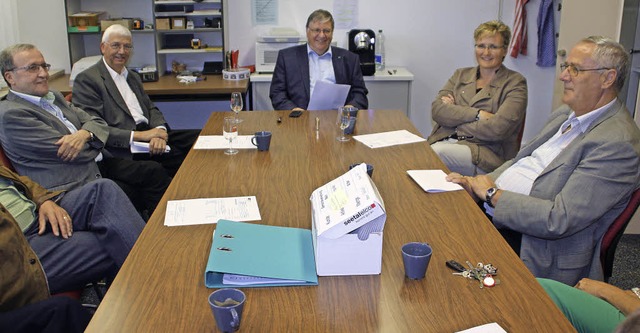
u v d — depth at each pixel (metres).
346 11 4.79
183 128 5.09
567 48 4.38
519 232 2.16
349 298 1.33
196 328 1.21
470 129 3.11
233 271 1.37
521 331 1.20
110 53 3.36
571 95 2.12
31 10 4.54
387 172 2.25
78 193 2.23
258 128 2.98
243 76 4.40
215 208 1.86
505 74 3.20
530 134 5.07
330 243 1.40
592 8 4.28
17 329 1.58
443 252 1.55
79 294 2.13
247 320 1.24
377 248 1.42
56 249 2.09
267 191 2.02
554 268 2.08
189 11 4.50
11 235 1.76
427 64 4.96
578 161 2.05
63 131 2.79
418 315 1.26
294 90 3.79
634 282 2.90
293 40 4.50
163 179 3.11
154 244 1.59
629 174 1.93
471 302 1.31
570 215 1.93
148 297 1.33
